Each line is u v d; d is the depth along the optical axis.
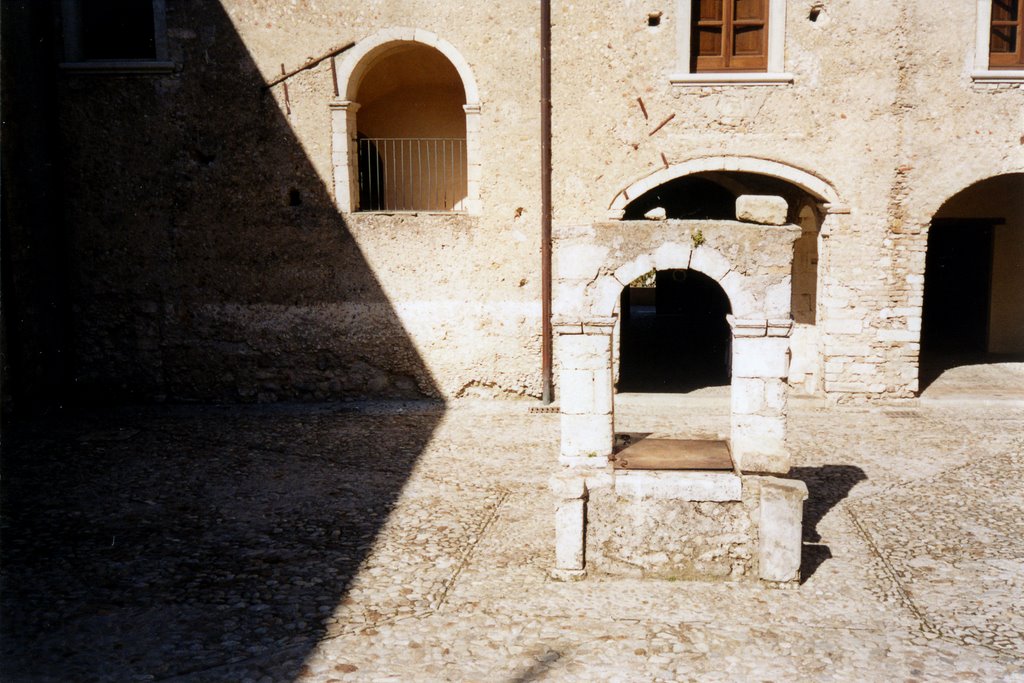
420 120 14.35
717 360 15.20
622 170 11.63
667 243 6.51
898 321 11.67
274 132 11.85
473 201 11.84
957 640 5.58
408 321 12.05
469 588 6.41
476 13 11.54
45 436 10.59
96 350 12.25
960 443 10.02
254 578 6.61
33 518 7.84
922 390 12.47
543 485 8.68
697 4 11.58
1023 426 10.74
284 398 12.26
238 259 12.06
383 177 14.45
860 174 11.49
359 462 9.53
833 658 5.36
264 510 8.06
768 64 11.46
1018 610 5.99
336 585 6.49
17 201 11.40
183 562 6.91
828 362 11.75
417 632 5.77
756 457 6.39
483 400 12.11
